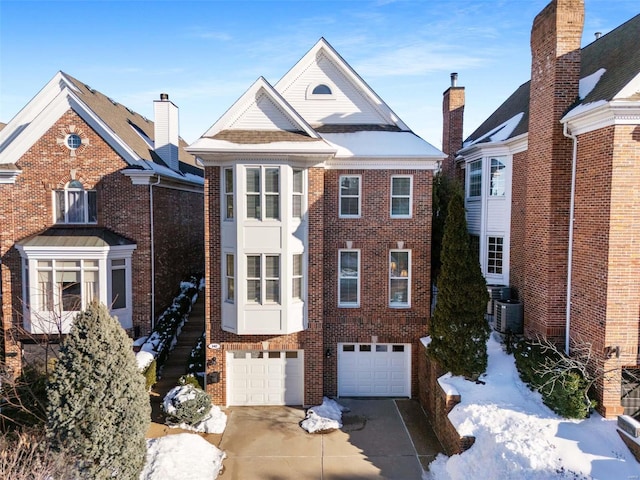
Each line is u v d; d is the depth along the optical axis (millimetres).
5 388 13492
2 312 17891
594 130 11906
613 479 9367
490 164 17250
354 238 15922
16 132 17984
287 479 11367
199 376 15570
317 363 15211
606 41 15594
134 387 10188
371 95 16469
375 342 16141
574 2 12820
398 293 16266
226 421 14266
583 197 12430
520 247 15688
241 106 14641
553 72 13055
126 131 19906
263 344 15055
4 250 17312
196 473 11133
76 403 9523
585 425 11047
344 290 16219
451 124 21516
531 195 14398
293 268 14727
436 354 13805
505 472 9891
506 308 14992
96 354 9734
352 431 13789
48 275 16688
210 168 14656
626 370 11766
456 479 10727
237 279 14258
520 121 16969
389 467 11906
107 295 16797
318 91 16781
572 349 12781
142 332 18000
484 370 13188
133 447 9961
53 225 17484
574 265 12844
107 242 16734
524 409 11680
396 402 15961
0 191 17219
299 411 15078
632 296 11359
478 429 11195
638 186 11211
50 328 16484
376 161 15664
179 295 21781
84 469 9508
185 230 23484
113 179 17562
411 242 15953
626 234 11281
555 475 9445
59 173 17422
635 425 10094
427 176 15859
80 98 17109
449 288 13438
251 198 14258
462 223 13539
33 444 9906
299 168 14586
